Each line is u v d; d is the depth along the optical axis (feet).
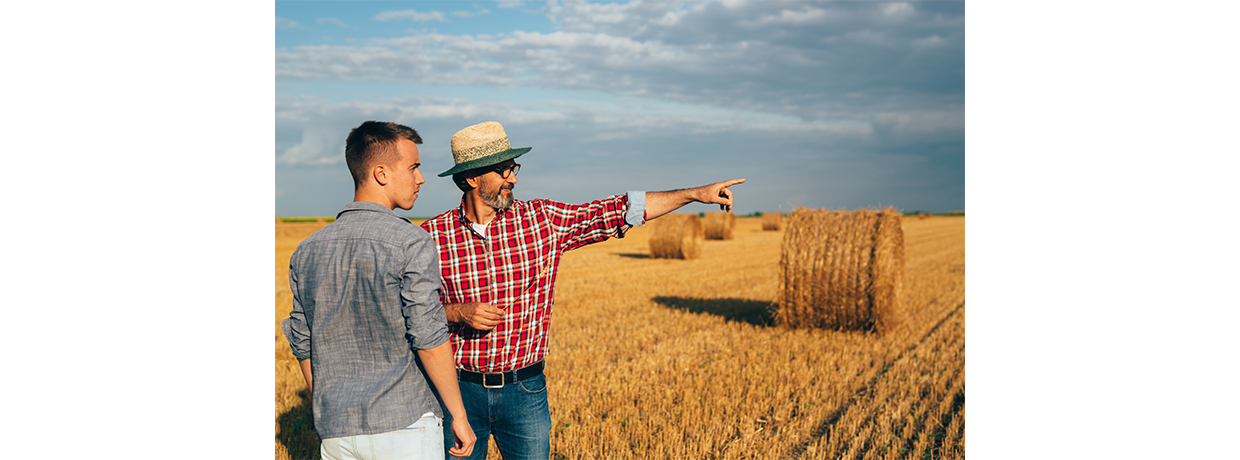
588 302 32.30
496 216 9.05
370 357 7.42
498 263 8.95
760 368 19.19
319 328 7.39
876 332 24.94
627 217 9.22
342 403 7.27
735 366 19.48
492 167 8.78
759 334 24.67
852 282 24.75
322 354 7.45
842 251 24.99
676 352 21.36
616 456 13.16
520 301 9.05
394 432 7.27
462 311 8.62
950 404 16.21
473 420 9.18
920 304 32.42
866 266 24.58
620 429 14.46
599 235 9.42
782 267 25.88
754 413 15.43
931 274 45.19
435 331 7.20
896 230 26.18
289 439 13.92
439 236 9.06
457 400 7.50
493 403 9.04
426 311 7.14
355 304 7.30
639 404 16.06
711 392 16.87
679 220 60.54
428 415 7.54
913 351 22.04
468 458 9.32
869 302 24.68
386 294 7.18
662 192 9.43
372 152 7.58
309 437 14.01
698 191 9.31
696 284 39.91
